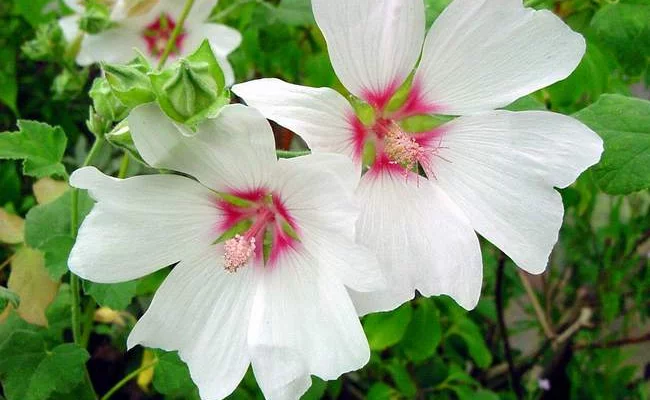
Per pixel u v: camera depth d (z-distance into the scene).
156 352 0.21
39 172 0.19
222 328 0.17
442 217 0.16
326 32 0.16
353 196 0.14
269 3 0.30
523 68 0.16
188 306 0.17
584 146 0.16
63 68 0.31
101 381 0.30
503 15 0.16
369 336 0.27
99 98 0.18
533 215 0.16
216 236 0.17
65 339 0.29
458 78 0.17
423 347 0.29
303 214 0.16
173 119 0.15
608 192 0.17
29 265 0.21
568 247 0.42
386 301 0.16
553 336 0.38
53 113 0.33
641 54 0.21
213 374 0.17
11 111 0.34
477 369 0.39
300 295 0.16
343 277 0.15
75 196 0.20
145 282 0.26
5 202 0.29
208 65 0.15
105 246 0.15
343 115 0.16
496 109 0.17
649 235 0.38
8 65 0.32
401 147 0.17
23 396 0.19
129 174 0.28
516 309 0.51
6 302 0.18
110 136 0.16
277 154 0.17
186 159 0.15
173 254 0.16
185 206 0.16
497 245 0.16
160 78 0.14
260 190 0.16
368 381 0.35
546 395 0.41
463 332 0.32
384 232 0.16
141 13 0.26
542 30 0.16
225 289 0.17
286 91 0.15
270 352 0.16
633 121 0.17
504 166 0.16
